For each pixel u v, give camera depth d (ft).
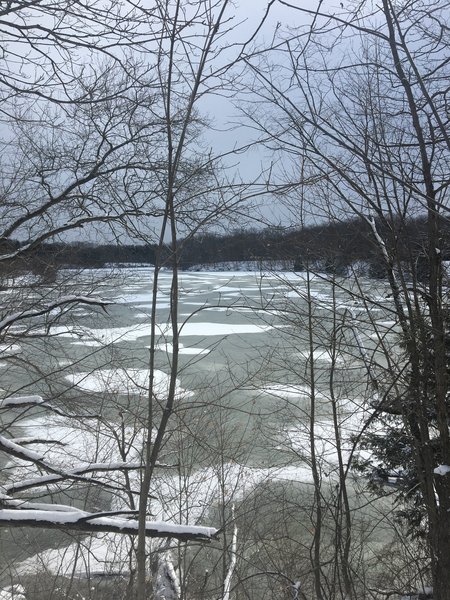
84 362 38.17
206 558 32.89
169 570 30.04
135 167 26.37
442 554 22.53
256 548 34.55
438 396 21.65
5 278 32.40
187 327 105.19
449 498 22.34
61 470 22.67
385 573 32.22
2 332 30.94
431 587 28.55
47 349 35.55
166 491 38.42
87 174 31.24
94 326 38.45
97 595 31.12
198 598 30.01
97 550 36.22
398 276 24.58
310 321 32.76
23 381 37.60
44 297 32.91
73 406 30.66
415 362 22.77
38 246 32.63
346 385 38.83
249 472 40.09
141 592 14.76
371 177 20.15
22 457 22.75
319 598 26.37
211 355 72.13
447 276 21.61
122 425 33.73
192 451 36.04
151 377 15.08
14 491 22.04
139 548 14.96
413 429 26.14
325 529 36.60
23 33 16.89
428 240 21.24
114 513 19.21
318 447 41.98
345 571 25.94
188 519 35.83
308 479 40.32
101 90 22.39
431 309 21.38
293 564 31.55
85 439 39.81
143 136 27.32
